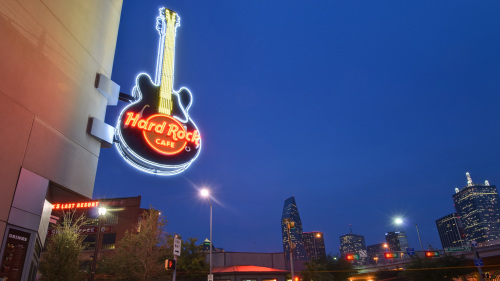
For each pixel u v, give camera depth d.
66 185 12.95
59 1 13.27
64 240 23.69
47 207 15.12
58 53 13.01
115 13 18.17
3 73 10.36
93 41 15.60
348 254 52.16
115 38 18.00
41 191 11.52
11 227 10.24
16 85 10.82
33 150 11.34
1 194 9.95
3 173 10.08
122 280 32.84
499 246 52.53
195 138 24.50
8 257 10.07
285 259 54.56
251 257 52.72
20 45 11.13
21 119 10.91
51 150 12.24
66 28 13.61
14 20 10.98
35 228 11.21
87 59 15.03
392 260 76.19
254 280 45.19
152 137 22.19
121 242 33.94
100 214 27.73
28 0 11.63
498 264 58.16
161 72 25.38
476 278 56.00
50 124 12.28
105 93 16.06
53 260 22.69
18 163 10.66
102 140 15.62
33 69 11.62
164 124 23.05
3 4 10.60
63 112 13.09
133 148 21.11
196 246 43.78
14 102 10.68
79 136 14.10
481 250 55.38
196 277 42.47
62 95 13.09
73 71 13.91
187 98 25.59
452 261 46.12
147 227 33.81
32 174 11.17
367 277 84.69
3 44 10.45
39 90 11.84
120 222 54.78
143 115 22.45
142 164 21.80
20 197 10.61
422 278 46.88
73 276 23.19
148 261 32.19
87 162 14.58
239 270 44.69
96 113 15.64
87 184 14.52
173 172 22.95
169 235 34.91
